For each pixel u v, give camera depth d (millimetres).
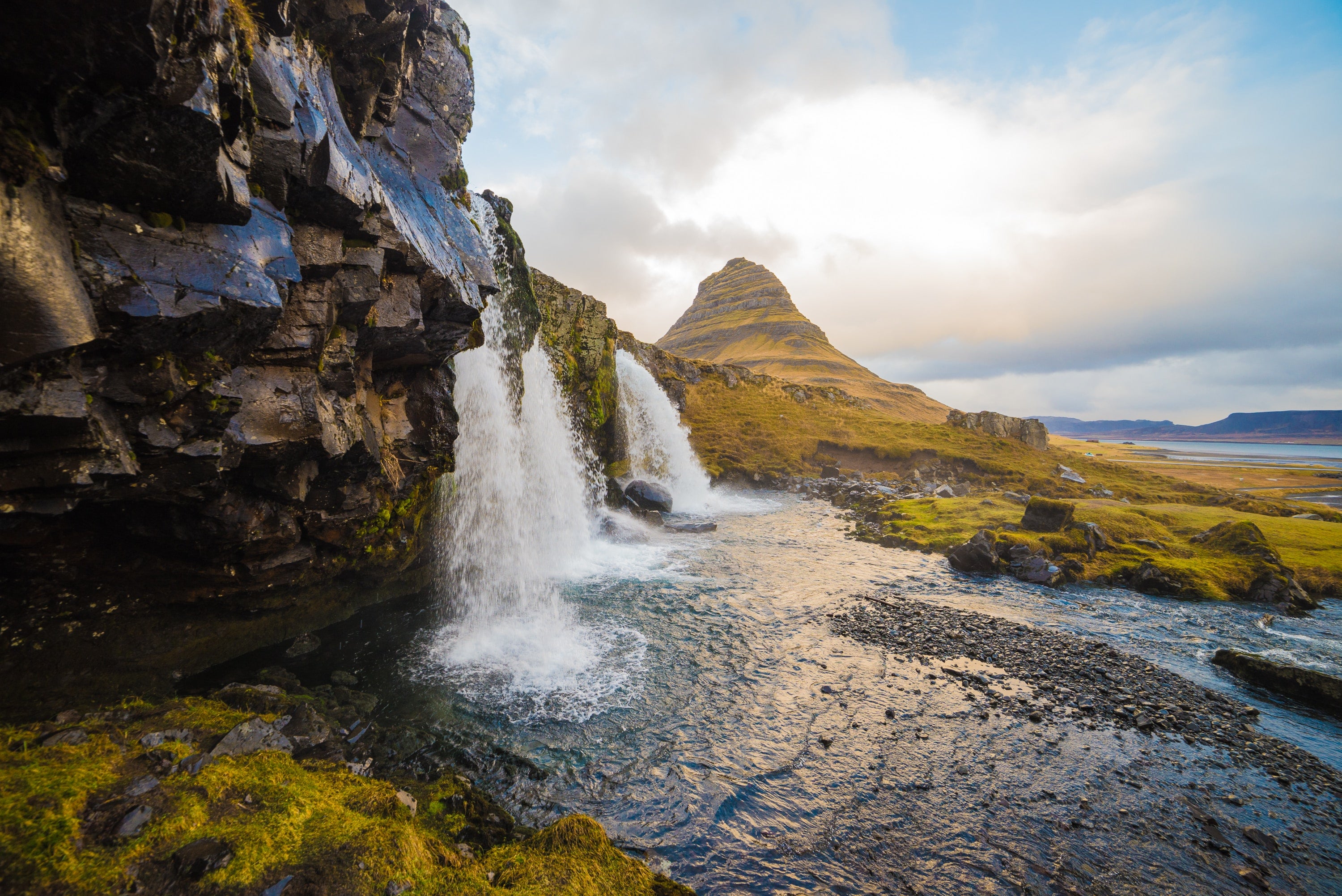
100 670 10336
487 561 21641
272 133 9016
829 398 81312
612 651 16188
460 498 20016
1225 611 22453
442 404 16531
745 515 40688
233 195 8016
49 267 6312
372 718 11766
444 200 15750
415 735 11266
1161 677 15930
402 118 14828
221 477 9758
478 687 13523
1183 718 13742
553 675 14453
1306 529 33156
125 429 7930
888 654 16672
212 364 8734
